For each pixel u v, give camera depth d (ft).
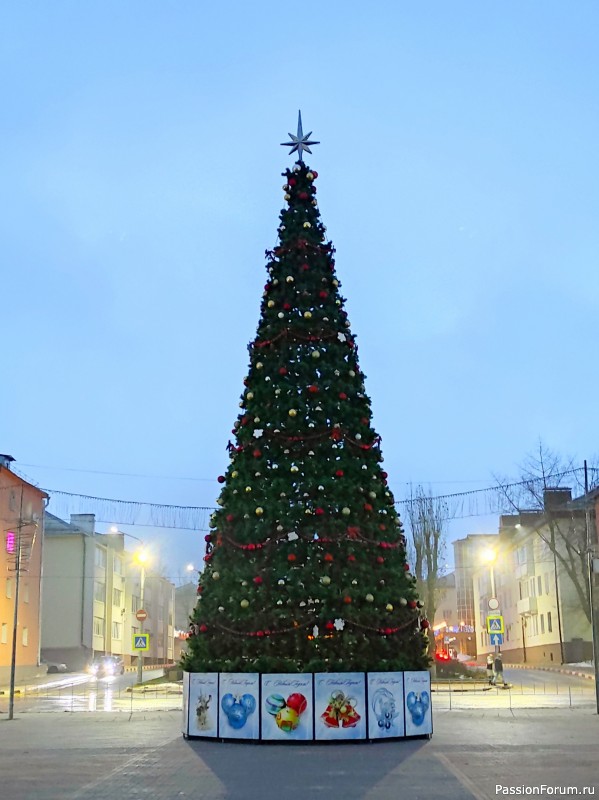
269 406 59.00
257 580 55.26
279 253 62.90
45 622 220.43
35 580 171.83
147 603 299.99
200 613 57.82
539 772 41.24
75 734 61.57
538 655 221.87
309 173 65.00
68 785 38.75
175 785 38.73
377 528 57.67
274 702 54.13
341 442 58.90
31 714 82.89
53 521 228.63
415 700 56.54
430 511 171.42
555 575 201.87
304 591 55.01
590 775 40.16
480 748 50.80
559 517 182.39
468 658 270.05
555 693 113.39
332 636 55.11
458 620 319.27
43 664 181.27
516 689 121.90
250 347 61.87
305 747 52.31
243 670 55.01
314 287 61.98
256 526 56.44
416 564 153.28
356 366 61.67
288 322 60.59
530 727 64.18
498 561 266.36
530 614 227.20
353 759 46.91
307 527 56.08
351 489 57.26
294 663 54.44
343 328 61.72
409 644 57.62
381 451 61.31
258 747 52.42
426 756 47.73
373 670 55.31
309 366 59.82
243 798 35.47
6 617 155.22
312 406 58.90
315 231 63.93
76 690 130.41
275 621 54.65
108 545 243.81
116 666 191.31
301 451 58.39
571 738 55.88
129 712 84.43
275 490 57.11
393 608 56.75
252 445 58.80
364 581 56.24
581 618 199.52
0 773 42.45
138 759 47.34
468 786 37.65
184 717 58.18
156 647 312.71
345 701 54.08
